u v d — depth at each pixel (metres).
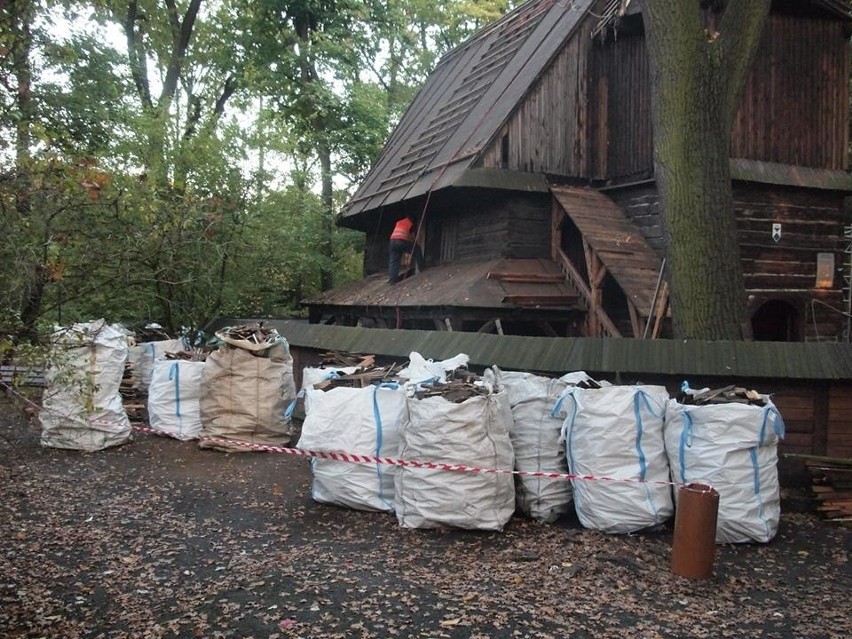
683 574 5.17
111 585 4.85
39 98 9.75
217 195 14.15
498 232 13.66
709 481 5.89
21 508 6.52
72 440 8.77
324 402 6.84
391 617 4.43
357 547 5.66
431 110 18.44
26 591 4.72
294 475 7.92
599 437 6.08
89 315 11.77
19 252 5.16
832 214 13.20
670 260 8.86
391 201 15.77
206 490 7.27
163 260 9.18
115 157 13.54
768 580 5.18
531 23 16.56
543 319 12.52
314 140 22.44
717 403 6.17
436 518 5.97
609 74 14.00
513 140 13.37
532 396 6.58
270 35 23.31
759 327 14.06
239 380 9.07
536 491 6.34
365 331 11.10
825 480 6.84
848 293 14.00
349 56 23.31
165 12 24.11
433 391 6.24
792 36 12.91
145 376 12.04
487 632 4.26
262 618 4.40
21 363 5.12
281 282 20.62
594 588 4.93
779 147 12.78
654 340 7.85
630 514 5.93
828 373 7.32
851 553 5.79
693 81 8.77
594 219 12.75
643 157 13.16
